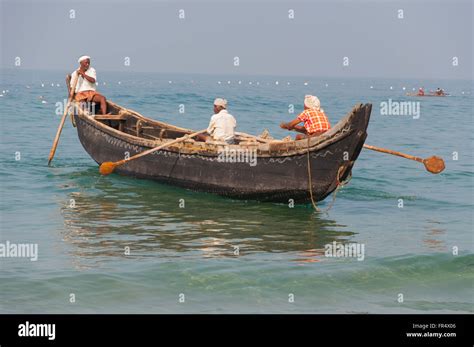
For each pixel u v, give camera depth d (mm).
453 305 18859
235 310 18016
